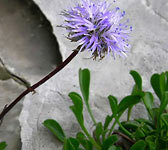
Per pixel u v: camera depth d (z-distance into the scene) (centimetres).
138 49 8
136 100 6
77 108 6
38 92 8
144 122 7
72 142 6
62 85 8
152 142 6
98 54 5
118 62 8
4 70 8
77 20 5
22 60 8
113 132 6
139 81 6
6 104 7
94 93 8
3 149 6
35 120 7
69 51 8
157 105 7
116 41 5
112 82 8
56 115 7
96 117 7
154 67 8
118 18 6
